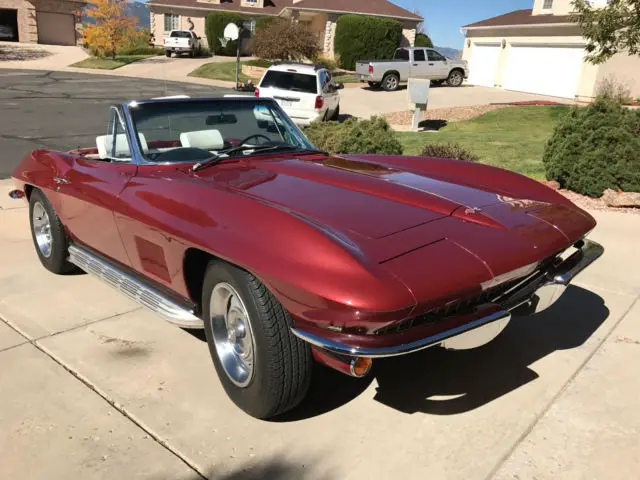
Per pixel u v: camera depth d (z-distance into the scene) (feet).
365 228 8.71
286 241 8.05
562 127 26.43
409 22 130.21
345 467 8.18
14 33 145.18
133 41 132.57
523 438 8.84
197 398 9.82
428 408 9.62
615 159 24.70
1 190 25.14
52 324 12.50
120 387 10.10
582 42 73.20
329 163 12.30
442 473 8.08
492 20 96.17
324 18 129.80
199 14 138.72
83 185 12.37
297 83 46.65
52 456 8.34
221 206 9.23
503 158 33.94
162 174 11.26
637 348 11.70
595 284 15.17
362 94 81.76
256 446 8.63
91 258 13.25
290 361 8.44
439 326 7.97
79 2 144.66
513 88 86.99
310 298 7.53
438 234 8.82
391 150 28.17
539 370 10.83
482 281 8.14
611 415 9.43
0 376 10.36
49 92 73.10
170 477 7.97
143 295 11.06
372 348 7.49
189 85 89.40
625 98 69.41
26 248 17.72
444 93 80.33
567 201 11.62
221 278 8.92
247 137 13.07
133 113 12.05
